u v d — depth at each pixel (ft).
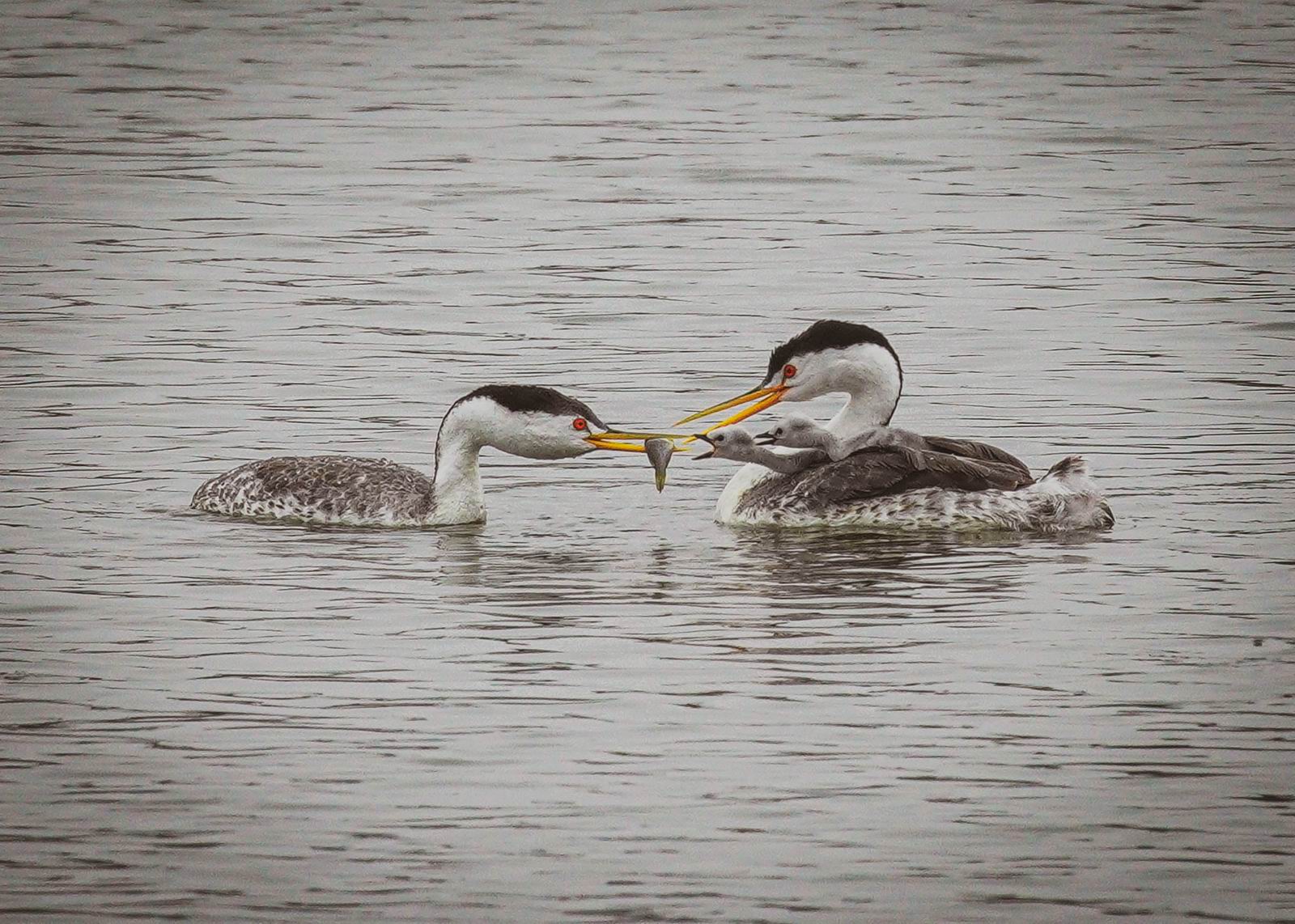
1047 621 46.37
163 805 36.65
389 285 86.43
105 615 46.98
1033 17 152.87
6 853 34.91
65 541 53.42
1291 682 42.09
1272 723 39.93
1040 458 62.08
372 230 96.99
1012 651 44.16
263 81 134.10
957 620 46.50
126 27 151.02
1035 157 111.86
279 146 115.96
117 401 68.64
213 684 42.37
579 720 40.32
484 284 86.74
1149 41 143.33
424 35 150.30
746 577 50.62
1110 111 122.52
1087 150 113.39
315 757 38.58
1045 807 36.35
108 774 37.88
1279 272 87.20
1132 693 41.50
